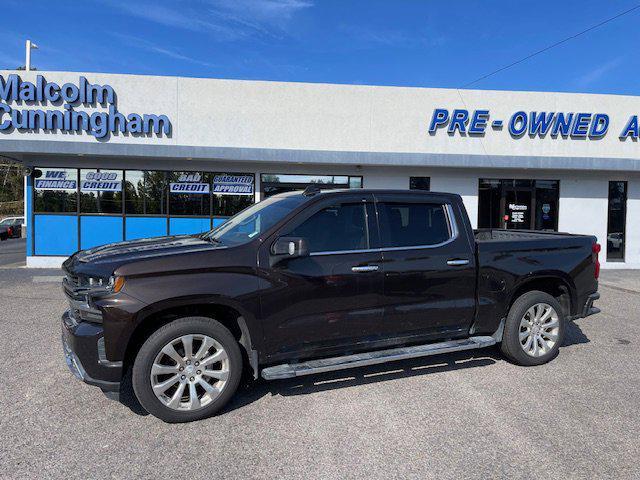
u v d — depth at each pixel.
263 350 4.04
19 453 3.27
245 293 3.89
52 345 5.68
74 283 3.91
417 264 4.55
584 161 13.84
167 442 3.45
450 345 4.71
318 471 3.09
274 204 4.81
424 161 13.46
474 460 3.23
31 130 12.58
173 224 13.57
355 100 13.70
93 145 12.43
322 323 4.19
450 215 4.88
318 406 4.07
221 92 13.24
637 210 14.72
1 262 14.70
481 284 4.86
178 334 3.73
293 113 13.52
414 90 13.88
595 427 3.71
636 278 12.12
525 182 14.55
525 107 14.21
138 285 3.64
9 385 4.46
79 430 3.62
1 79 12.38
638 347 5.90
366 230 4.47
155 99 13.04
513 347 5.02
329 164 13.68
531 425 3.74
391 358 4.34
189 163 13.52
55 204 13.18
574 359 5.39
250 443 3.44
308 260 4.16
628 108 14.48
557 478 3.02
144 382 3.63
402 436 3.55
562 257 5.30
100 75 12.83
